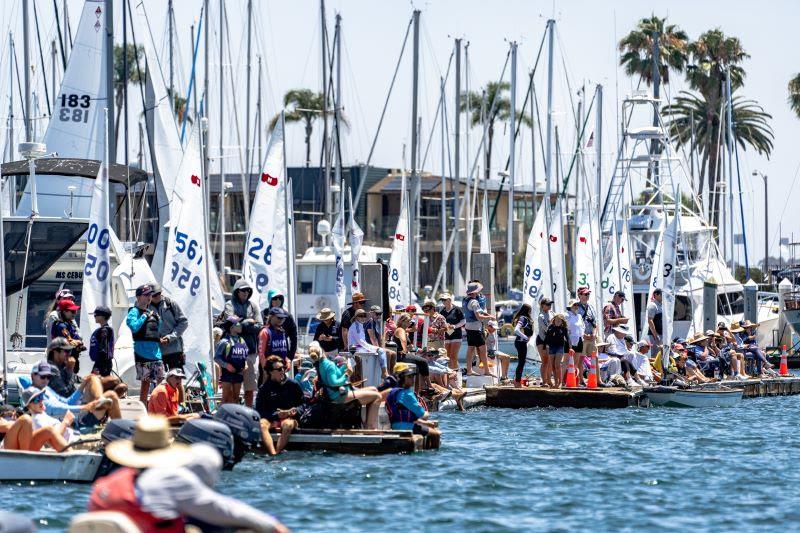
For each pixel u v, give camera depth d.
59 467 59.66
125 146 138.25
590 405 104.75
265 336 73.75
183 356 76.00
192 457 34.09
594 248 145.50
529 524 52.16
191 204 84.75
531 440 81.31
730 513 55.34
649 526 52.12
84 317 79.69
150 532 33.06
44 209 97.50
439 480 62.66
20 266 85.44
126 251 98.81
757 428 92.25
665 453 75.69
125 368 84.69
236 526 32.88
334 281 171.00
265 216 97.94
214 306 102.94
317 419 72.88
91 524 32.72
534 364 170.62
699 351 133.25
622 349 116.06
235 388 73.94
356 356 84.12
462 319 104.88
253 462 67.44
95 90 106.56
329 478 62.38
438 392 100.81
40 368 62.16
